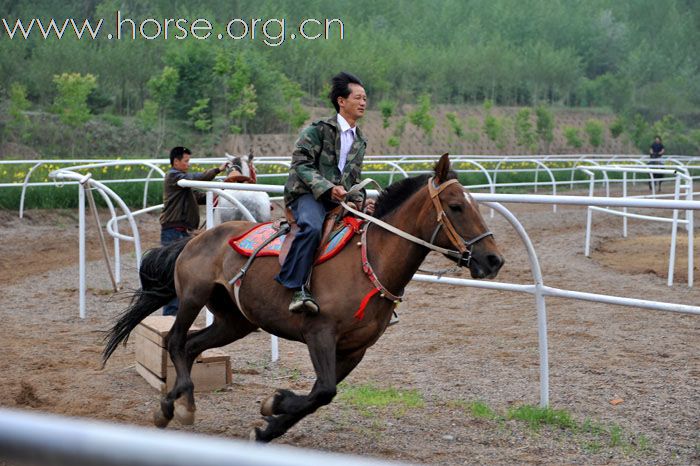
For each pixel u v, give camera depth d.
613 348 7.80
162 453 0.69
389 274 4.48
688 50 82.19
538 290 5.50
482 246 4.32
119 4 45.12
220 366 6.33
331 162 4.83
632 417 5.52
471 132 49.81
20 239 16.28
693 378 6.58
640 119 58.34
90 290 11.43
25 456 0.70
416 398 5.96
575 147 50.44
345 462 0.70
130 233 17.73
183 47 39.28
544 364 5.57
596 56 78.19
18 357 7.49
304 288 4.46
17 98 32.00
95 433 0.71
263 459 0.69
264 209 10.41
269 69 42.22
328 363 4.38
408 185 4.64
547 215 21.28
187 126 37.12
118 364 7.28
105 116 35.69
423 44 65.19
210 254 5.22
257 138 38.34
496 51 61.09
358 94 4.86
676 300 10.21
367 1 70.50
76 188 19.39
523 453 4.77
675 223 11.28
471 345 8.04
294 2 61.62
